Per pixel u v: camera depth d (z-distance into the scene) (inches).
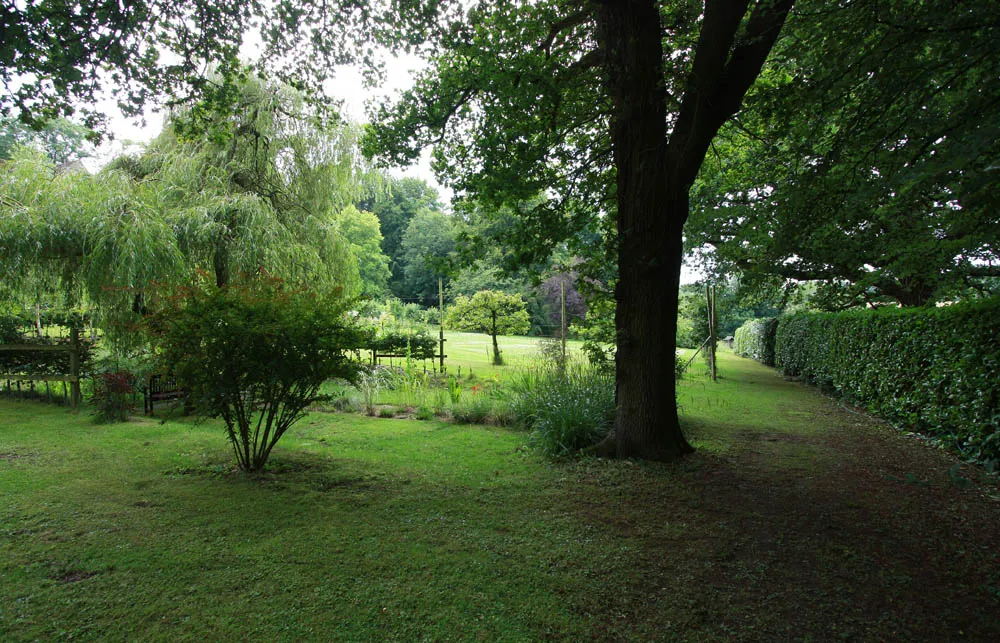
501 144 256.7
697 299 653.9
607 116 270.1
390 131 264.4
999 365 189.9
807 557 120.4
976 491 168.2
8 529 133.0
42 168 369.7
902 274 257.0
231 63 248.8
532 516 146.9
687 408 344.5
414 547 125.3
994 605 99.5
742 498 161.5
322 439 251.6
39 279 354.0
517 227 280.5
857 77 197.6
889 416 294.0
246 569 112.9
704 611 97.4
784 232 267.0
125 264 314.5
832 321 417.7
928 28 165.6
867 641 88.3
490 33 244.8
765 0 173.5
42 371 356.8
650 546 126.5
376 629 90.8
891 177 178.9
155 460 203.5
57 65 201.9
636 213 205.5
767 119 239.8
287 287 357.7
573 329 288.8
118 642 86.4
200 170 408.2
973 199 154.8
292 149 453.1
